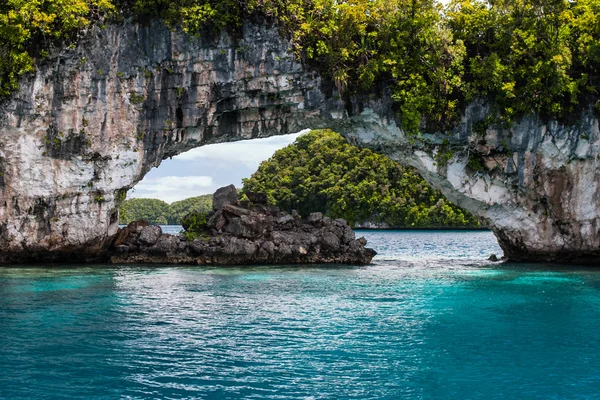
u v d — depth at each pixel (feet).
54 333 44.96
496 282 74.69
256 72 87.51
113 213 90.79
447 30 86.58
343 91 90.07
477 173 94.38
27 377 34.94
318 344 43.11
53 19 78.13
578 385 35.12
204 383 34.58
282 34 87.35
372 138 95.30
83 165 84.12
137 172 87.61
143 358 39.06
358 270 87.97
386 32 88.17
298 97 90.22
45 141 81.92
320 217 102.89
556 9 86.94
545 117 90.38
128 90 85.46
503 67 87.15
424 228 276.21
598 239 92.79
